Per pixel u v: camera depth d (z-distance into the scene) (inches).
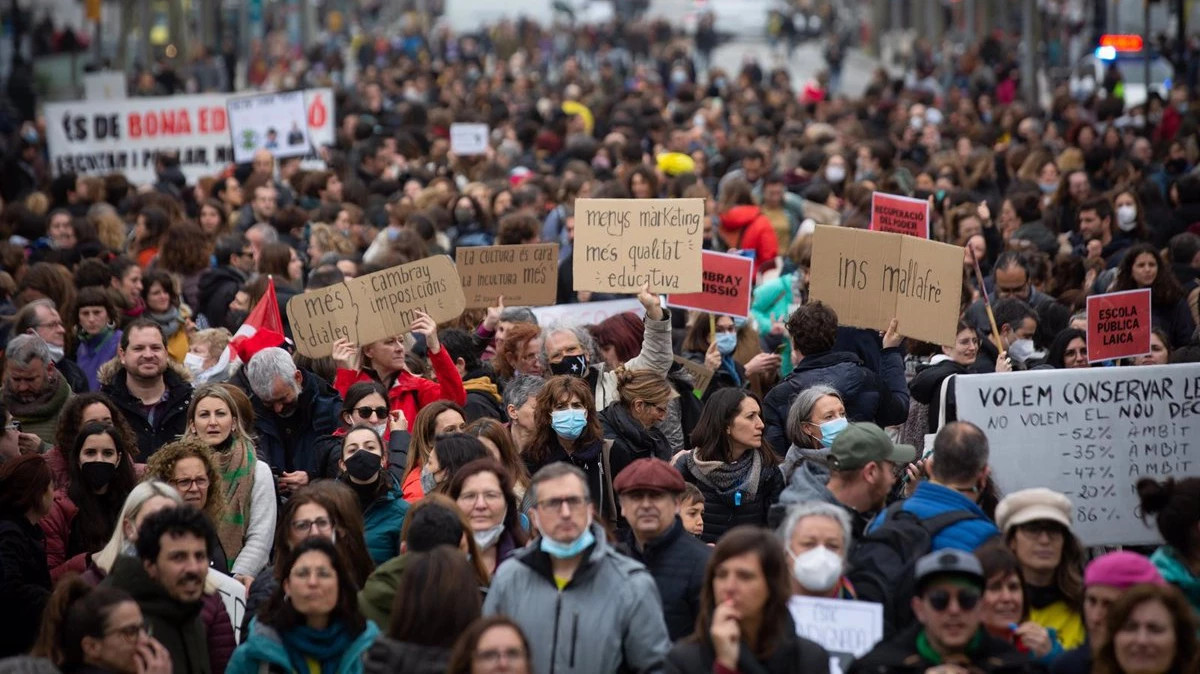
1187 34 3846.0
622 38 6678.2
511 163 2410.2
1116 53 3361.2
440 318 1077.8
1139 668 607.5
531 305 1240.8
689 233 1102.4
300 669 685.3
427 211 1716.3
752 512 903.7
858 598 695.7
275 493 923.4
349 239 1722.4
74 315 1228.5
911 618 676.7
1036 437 851.4
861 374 1004.6
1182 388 859.4
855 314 1069.1
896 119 2962.6
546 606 679.7
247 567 886.4
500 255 1227.9
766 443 919.7
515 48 6309.1
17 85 4092.0
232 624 789.2
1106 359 1084.5
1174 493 716.0
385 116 2977.4
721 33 7815.0
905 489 912.3
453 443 821.2
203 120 2260.1
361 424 866.1
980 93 4055.1
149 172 2269.9
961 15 7042.3
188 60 5920.3
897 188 1691.7
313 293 1065.5
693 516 865.5
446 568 639.8
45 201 1886.1
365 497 845.8
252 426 946.1
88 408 921.5
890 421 1025.5
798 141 2335.1
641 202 1103.6
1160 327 1224.2
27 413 1036.5
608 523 892.6
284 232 1689.2
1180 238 1430.9
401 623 634.2
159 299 1243.2
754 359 1130.0
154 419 1026.7
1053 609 713.6
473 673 591.5
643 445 956.6
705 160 2368.4
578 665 672.4
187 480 842.8
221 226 1711.4
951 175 1961.1
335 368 1098.1
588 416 912.9
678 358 1117.7
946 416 850.1
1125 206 1525.6
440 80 4330.7
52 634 656.4
